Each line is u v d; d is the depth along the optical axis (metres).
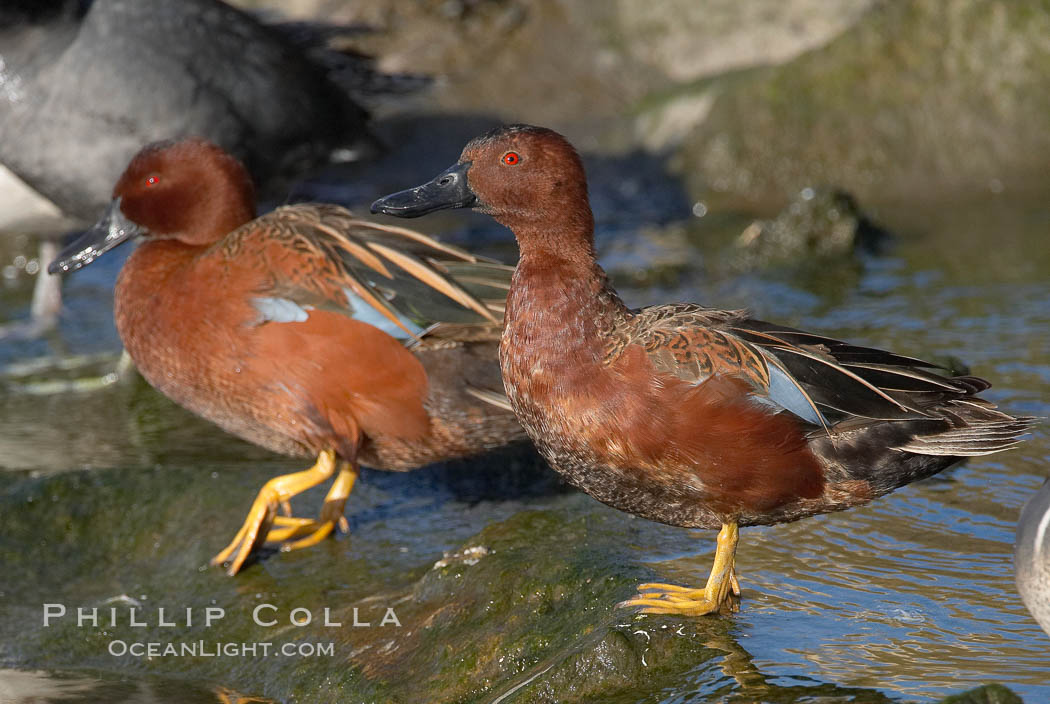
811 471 7.97
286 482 10.24
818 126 20.22
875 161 19.88
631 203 19.86
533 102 22.16
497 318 9.98
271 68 15.69
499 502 10.88
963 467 10.50
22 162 15.24
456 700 7.87
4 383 14.66
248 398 10.29
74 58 15.02
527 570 8.71
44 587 10.41
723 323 8.12
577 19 23.19
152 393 14.26
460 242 18.47
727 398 7.73
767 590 8.38
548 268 8.13
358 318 9.96
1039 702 6.81
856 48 20.62
